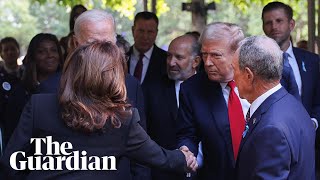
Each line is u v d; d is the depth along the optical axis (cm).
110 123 264
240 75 288
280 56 283
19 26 3234
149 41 530
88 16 343
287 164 268
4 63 713
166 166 288
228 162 344
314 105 456
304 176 278
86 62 261
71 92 261
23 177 276
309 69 456
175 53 450
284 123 273
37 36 455
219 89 353
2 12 3284
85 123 257
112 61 264
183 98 361
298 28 1653
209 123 348
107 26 342
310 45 631
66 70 265
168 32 2569
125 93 267
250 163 276
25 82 454
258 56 280
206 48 344
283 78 405
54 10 3164
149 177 359
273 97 283
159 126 468
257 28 2027
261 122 277
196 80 364
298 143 275
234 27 344
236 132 344
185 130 359
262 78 283
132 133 272
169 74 457
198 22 839
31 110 271
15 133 273
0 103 498
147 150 278
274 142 268
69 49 366
